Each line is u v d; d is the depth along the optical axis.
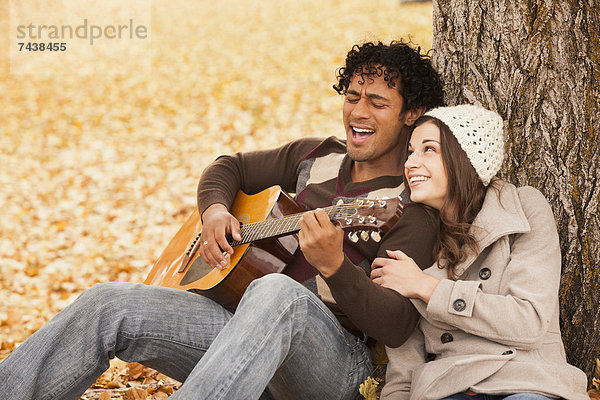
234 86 14.84
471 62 3.70
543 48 3.50
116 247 8.19
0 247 8.27
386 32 17.45
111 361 4.59
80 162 11.30
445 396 2.86
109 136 12.52
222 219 3.58
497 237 3.00
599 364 3.54
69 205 9.56
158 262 4.14
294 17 20.12
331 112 12.70
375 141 3.46
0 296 6.93
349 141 3.52
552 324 3.02
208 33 19.41
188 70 16.36
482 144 3.09
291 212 3.62
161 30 19.98
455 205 3.08
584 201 3.51
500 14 3.57
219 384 2.61
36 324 6.30
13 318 6.39
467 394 2.87
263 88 14.50
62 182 10.47
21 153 11.80
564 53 3.48
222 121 12.84
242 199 3.92
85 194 9.95
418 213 3.19
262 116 12.88
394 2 20.72
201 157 11.23
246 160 4.07
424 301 2.96
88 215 9.20
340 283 2.84
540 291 2.85
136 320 3.01
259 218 3.62
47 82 16.05
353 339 3.23
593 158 3.49
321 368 3.07
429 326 3.06
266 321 2.75
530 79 3.55
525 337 2.79
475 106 3.23
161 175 10.53
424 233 3.15
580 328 3.55
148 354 3.08
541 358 2.91
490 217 3.06
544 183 3.57
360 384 3.20
